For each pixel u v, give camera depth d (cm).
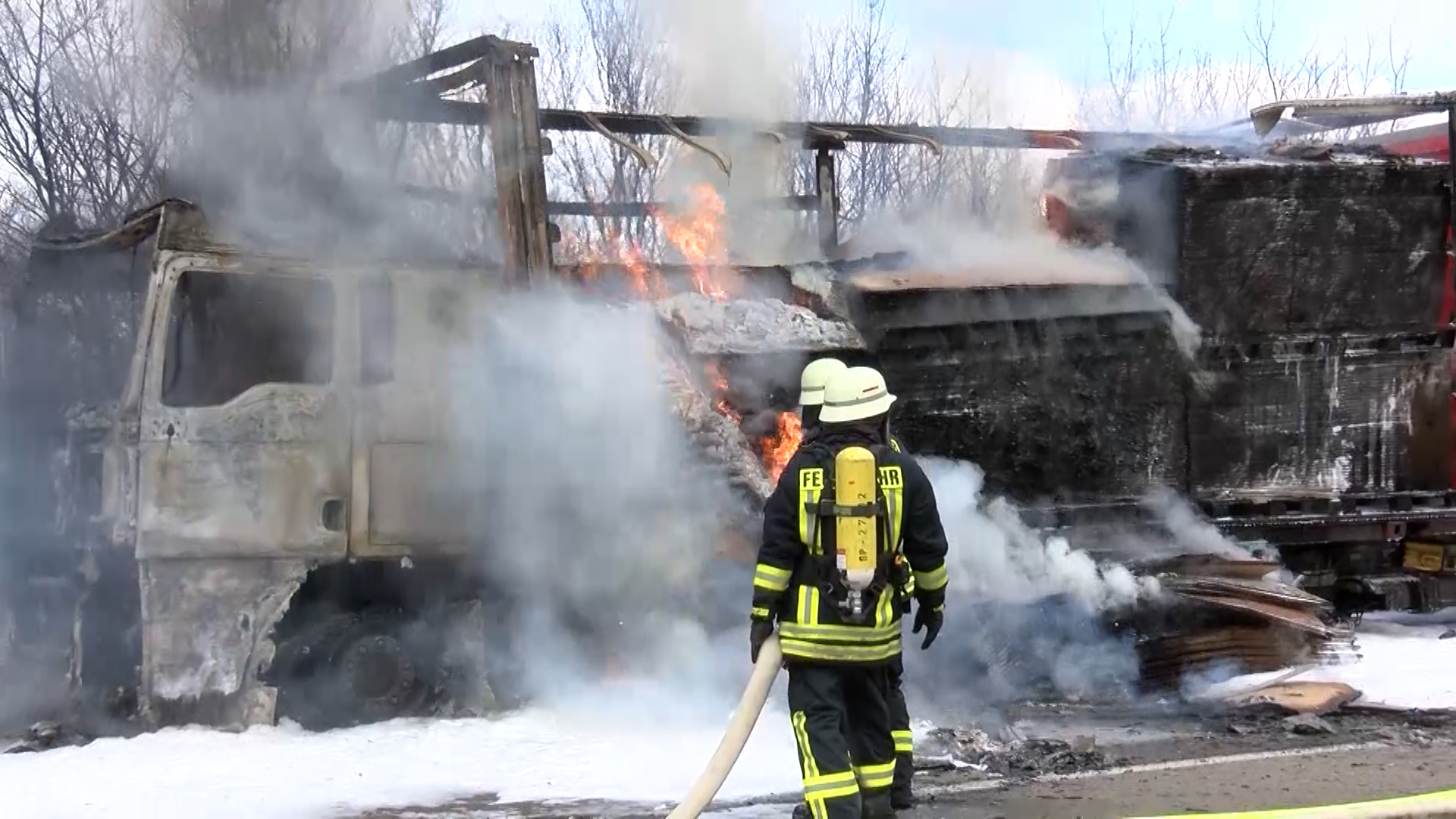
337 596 730
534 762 636
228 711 689
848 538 470
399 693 714
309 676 700
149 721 680
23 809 552
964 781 611
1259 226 941
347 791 586
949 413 852
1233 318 941
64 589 755
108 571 721
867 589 475
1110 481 905
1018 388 873
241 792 579
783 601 488
